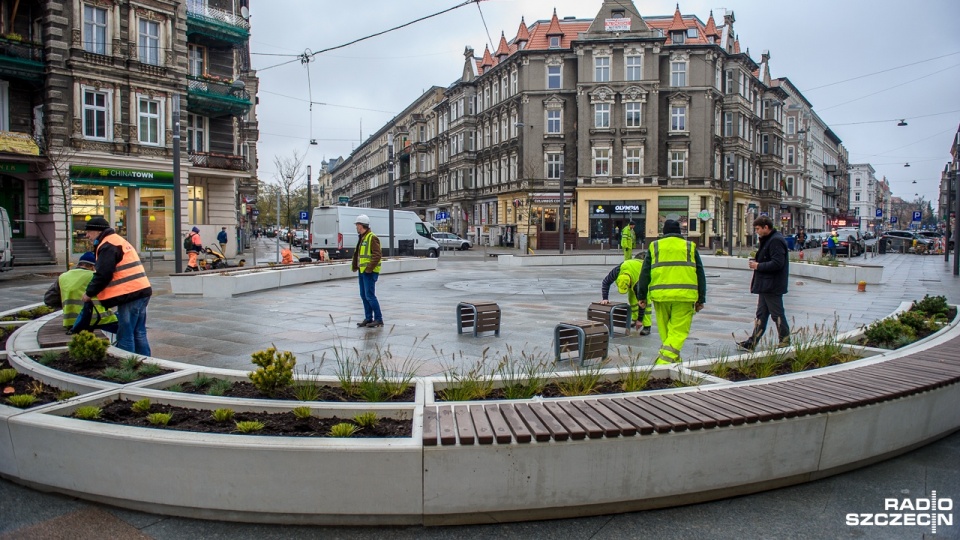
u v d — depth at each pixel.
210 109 32.78
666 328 6.76
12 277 20.27
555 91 47.41
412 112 78.25
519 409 4.33
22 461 4.14
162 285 17.66
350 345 8.46
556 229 47.81
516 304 13.15
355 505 3.69
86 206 26.97
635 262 9.16
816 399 4.51
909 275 22.61
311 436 3.98
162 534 3.61
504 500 3.75
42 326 8.30
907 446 4.93
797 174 70.56
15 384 5.48
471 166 58.28
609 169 46.00
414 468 3.67
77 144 26.06
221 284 14.31
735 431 4.09
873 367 5.64
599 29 45.81
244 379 5.41
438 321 10.70
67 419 4.15
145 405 4.47
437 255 35.91
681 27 46.81
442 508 3.71
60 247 25.78
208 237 31.72
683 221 46.62
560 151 47.56
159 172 28.97
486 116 55.22
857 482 4.41
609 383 5.48
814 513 3.95
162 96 29.03
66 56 25.73
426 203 70.31
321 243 30.64
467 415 4.18
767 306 7.69
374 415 4.24
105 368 5.83
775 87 60.12
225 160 33.34
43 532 3.61
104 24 27.20
